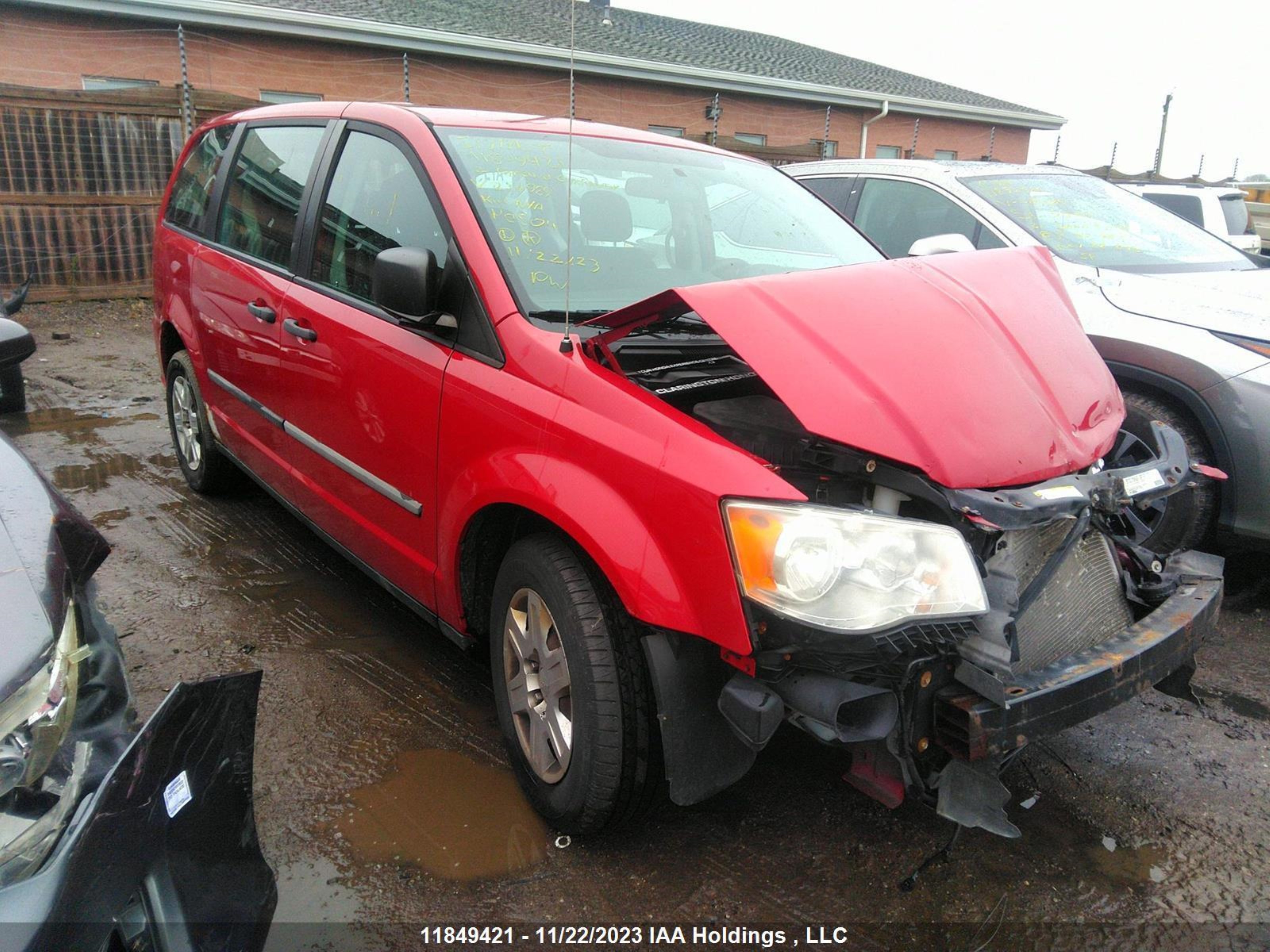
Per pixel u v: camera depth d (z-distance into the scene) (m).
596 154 3.18
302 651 3.28
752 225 3.31
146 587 3.70
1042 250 2.98
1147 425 3.73
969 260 2.73
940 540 1.89
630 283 2.82
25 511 1.84
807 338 2.14
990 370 2.26
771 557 1.87
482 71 14.80
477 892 2.22
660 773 2.22
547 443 2.27
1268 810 2.64
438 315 2.62
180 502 4.66
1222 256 5.05
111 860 1.42
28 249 9.75
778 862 2.36
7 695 1.39
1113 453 2.82
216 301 3.97
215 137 4.46
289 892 2.19
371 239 3.03
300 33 12.85
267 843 2.35
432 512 2.69
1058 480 2.17
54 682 1.49
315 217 3.35
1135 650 2.19
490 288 2.54
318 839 2.37
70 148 9.75
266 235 3.68
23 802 1.39
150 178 10.30
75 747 1.51
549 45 15.02
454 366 2.57
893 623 1.83
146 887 1.50
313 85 13.41
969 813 1.91
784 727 2.90
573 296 2.63
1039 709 1.97
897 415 2.04
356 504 3.13
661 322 2.53
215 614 3.51
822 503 2.02
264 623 3.46
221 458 4.50
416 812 2.49
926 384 2.13
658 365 2.60
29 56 11.34
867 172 5.68
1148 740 2.97
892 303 2.35
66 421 6.07
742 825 2.49
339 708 2.95
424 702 3.00
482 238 2.62
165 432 5.91
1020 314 2.54
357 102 3.41
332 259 3.22
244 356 3.76
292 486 3.57
